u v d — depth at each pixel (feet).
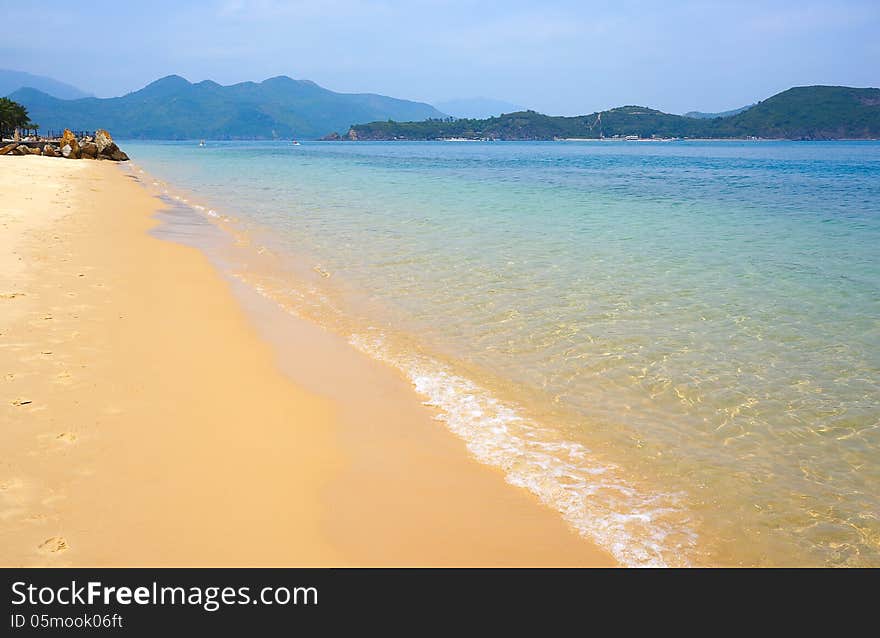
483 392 29.58
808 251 63.82
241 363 30.86
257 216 86.69
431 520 19.08
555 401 28.84
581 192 133.49
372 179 170.81
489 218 86.28
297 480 20.48
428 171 218.79
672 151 554.87
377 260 57.47
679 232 76.02
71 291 39.99
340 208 96.84
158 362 29.50
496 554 17.76
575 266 55.47
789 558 18.47
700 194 131.64
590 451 24.38
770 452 24.67
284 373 30.27
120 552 16.08
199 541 16.85
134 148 631.15
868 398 29.43
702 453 24.48
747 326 39.34
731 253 62.39
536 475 22.45
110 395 25.16
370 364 32.58
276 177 177.17
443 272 53.01
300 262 56.49
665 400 29.12
